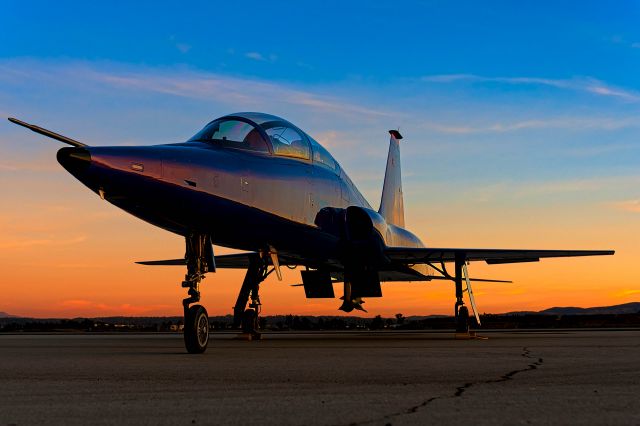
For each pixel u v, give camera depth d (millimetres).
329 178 17078
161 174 11859
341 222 17219
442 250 19344
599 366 8406
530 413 4801
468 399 5492
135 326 50312
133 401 5508
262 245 15109
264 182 14266
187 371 8078
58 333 37812
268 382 6793
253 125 15195
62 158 10953
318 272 19750
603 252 19688
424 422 4469
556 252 19781
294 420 4574
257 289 19375
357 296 18828
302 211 15555
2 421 4625
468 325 20125
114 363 9477
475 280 25516
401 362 9266
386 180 27516
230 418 4672
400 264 21094
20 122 10797
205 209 12555
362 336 23828
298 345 15055
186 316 11797
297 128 16641
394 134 28734
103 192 11422
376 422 4480
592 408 5008
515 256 20297
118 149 11664
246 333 19328
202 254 12992
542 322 49875
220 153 13719
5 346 15969
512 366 8492
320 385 6508
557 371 7777
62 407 5219
